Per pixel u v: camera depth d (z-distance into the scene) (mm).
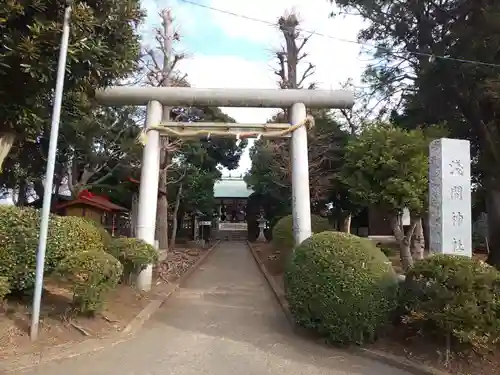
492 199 15906
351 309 6605
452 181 7941
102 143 20062
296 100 11250
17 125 7473
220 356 6508
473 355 6035
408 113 16922
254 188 29531
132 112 20188
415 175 9680
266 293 12375
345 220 21500
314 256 7066
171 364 6090
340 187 18734
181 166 25688
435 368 5859
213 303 10797
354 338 6684
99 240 9195
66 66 6957
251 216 35812
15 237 7469
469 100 14664
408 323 6547
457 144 8047
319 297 6801
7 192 20547
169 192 27500
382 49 16609
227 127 11344
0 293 6594
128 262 10039
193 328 8234
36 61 6488
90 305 7324
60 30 6562
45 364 5887
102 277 7402
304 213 10922
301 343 7250
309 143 19547
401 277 8281
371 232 26500
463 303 5684
